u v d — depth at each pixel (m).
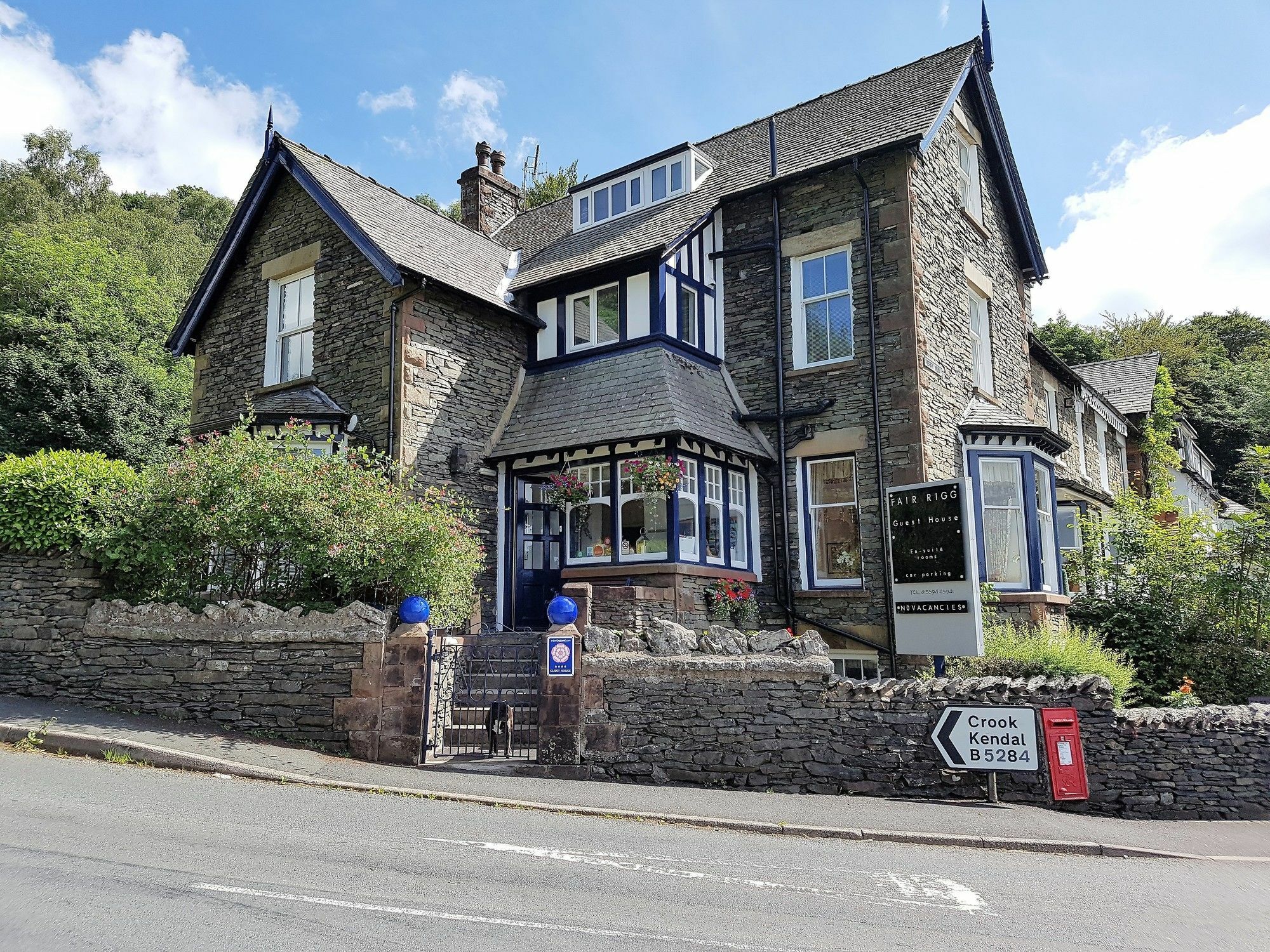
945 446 13.52
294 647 9.27
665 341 13.77
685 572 12.38
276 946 3.94
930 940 4.59
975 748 8.18
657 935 4.42
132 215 48.53
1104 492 21.62
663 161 16.39
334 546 9.29
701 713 8.69
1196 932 4.94
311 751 8.73
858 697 8.55
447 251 15.41
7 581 10.36
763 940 4.44
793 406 14.01
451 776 8.30
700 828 7.09
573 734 8.74
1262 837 7.61
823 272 14.23
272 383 15.34
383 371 13.50
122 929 4.05
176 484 9.91
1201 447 41.34
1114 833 7.38
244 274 16.25
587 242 16.11
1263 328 51.94
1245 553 12.55
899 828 7.16
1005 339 17.08
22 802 6.28
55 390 23.91
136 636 9.83
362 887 4.89
